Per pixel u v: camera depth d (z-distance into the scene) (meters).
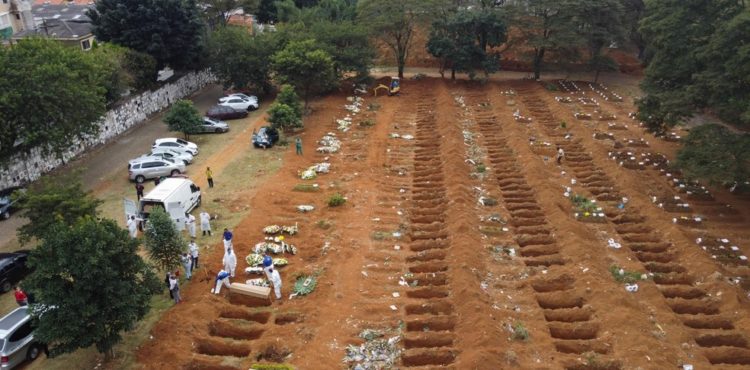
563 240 30.28
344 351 22.41
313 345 22.53
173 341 22.47
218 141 46.16
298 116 47.59
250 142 45.75
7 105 32.50
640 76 67.75
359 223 32.41
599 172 39.78
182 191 31.91
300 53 50.75
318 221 32.50
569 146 44.75
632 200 35.50
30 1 80.06
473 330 23.03
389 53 74.81
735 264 29.06
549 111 53.75
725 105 32.78
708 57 33.66
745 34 31.72
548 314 24.86
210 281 26.66
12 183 36.41
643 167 40.75
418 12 61.31
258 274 27.52
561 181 38.38
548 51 70.00
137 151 44.25
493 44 63.06
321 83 52.28
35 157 38.34
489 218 33.06
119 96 47.78
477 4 68.25
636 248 30.59
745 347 23.20
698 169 33.09
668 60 38.47
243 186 37.22
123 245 20.55
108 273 19.62
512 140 45.28
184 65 57.47
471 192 36.16
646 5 41.66
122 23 51.75
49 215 25.70
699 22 36.94
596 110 54.06
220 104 54.12
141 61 51.62
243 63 56.41
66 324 19.14
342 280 26.95
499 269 28.20
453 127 47.56
